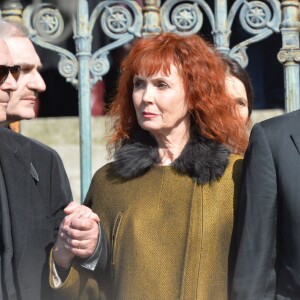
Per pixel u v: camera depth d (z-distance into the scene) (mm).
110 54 15883
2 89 9047
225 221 8805
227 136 9172
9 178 9000
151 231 8844
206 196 8883
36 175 9383
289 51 11711
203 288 8641
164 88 8953
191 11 11828
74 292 8984
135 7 11969
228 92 10078
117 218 9008
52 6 12125
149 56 8938
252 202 8461
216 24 11789
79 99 12055
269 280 8398
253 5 11766
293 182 8375
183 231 8805
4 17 12180
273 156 8531
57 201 9516
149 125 8969
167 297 8648
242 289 8297
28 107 10484
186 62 9023
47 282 9094
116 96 9547
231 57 11336
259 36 11789
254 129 8727
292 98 11742
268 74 19125
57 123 18141
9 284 8695
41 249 9117
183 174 9016
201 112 9055
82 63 12008
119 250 8914
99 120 17547
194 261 8711
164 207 8930
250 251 8367
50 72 19812
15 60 10289
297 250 8289
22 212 8945
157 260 8742
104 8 12023
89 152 12031
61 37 12508
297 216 8305
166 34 9164
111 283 9031
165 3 11891
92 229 8711
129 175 9133
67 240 8727
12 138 9352
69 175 17188
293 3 11734
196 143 9031
